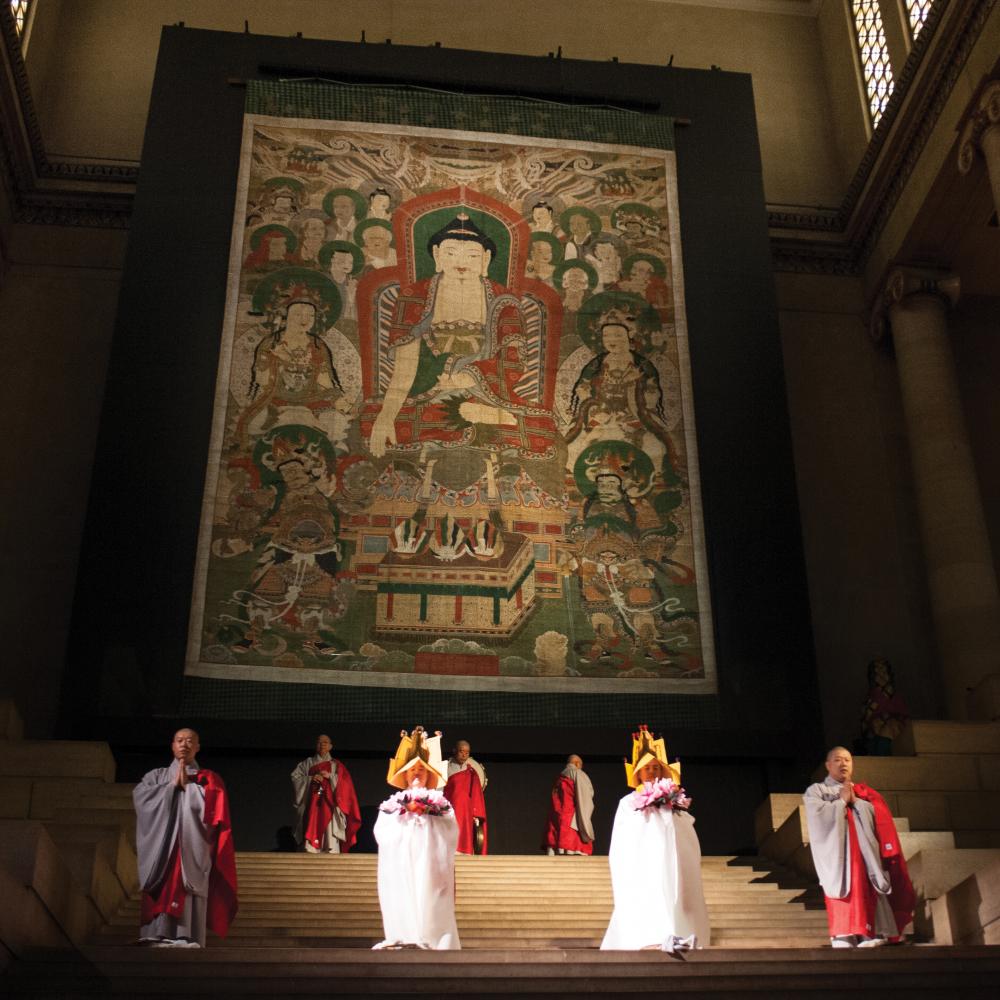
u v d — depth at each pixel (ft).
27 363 58.18
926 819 40.96
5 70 55.01
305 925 31.60
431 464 50.65
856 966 23.68
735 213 56.44
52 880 25.20
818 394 62.13
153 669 45.14
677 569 49.60
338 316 52.80
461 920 32.48
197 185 53.62
